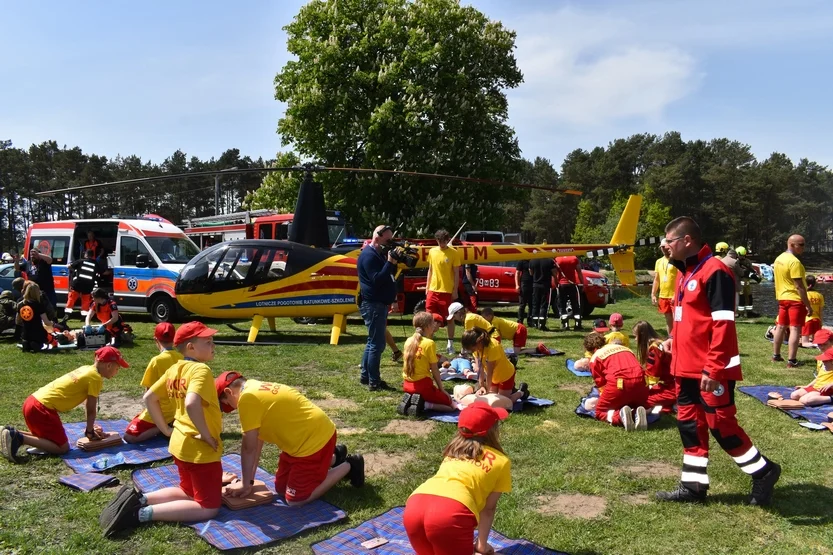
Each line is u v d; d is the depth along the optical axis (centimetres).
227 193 7725
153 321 1492
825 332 713
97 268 1501
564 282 1383
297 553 382
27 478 496
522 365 966
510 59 2719
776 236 7431
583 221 7006
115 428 627
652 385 682
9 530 406
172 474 500
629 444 585
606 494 475
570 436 612
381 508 448
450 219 2420
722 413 436
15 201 6975
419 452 567
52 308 1078
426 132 2344
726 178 7288
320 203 1209
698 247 451
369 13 2466
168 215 7506
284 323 1483
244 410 436
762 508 443
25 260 1534
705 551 385
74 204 7125
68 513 429
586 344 792
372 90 2423
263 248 1140
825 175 9662
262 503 443
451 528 319
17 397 742
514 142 2778
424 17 2420
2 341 1146
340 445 502
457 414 686
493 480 345
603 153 9388
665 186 7200
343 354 1036
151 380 567
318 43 2409
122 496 404
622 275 1343
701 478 452
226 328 1377
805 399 695
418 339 686
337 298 1134
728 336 427
